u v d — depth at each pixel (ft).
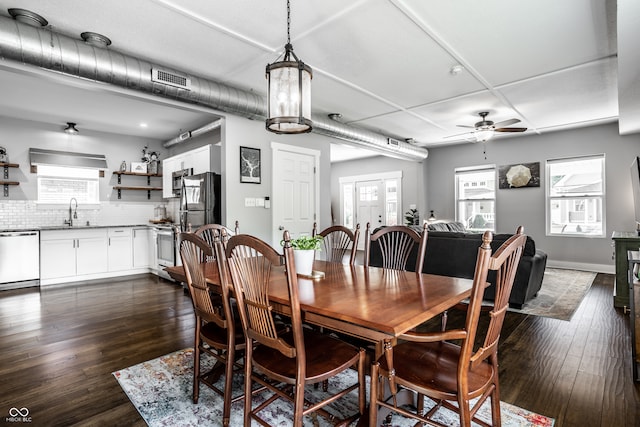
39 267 15.70
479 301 3.88
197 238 5.71
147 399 6.34
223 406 5.93
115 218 19.57
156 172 20.89
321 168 17.69
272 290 5.46
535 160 21.17
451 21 8.30
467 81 12.18
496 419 4.74
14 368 7.55
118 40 9.11
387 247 8.52
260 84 12.47
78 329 10.01
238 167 13.99
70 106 14.42
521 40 9.26
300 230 16.48
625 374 7.16
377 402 4.74
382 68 11.09
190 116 15.90
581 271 19.11
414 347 5.28
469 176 24.29
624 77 10.08
